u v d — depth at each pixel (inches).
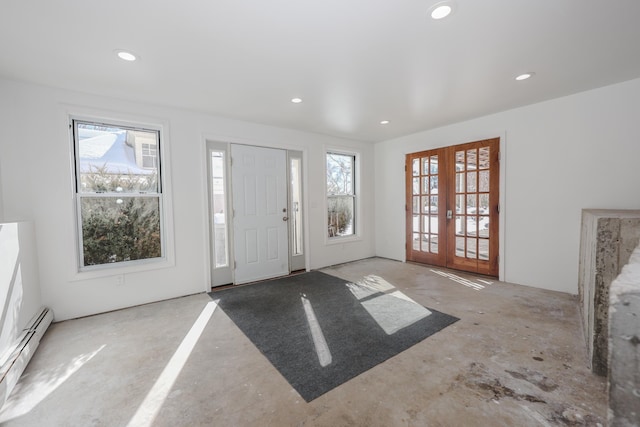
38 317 93.7
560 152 124.7
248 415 57.7
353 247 202.5
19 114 98.3
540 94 119.6
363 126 165.3
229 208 146.6
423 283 145.3
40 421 57.1
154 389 66.3
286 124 158.4
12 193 97.3
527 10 66.3
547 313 104.2
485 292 129.2
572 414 55.8
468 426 53.6
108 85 103.6
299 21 69.4
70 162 107.4
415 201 188.9
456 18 69.1
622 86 108.7
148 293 123.5
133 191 123.0
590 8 65.6
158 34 73.5
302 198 174.7
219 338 90.9
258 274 156.9
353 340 87.7
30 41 75.3
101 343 88.2
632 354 18.4
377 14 67.2
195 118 135.1
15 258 80.6
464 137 157.5
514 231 140.6
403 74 99.0
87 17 65.9
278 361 77.0
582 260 106.3
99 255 116.4
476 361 74.7
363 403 60.4
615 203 112.1
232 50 82.0
